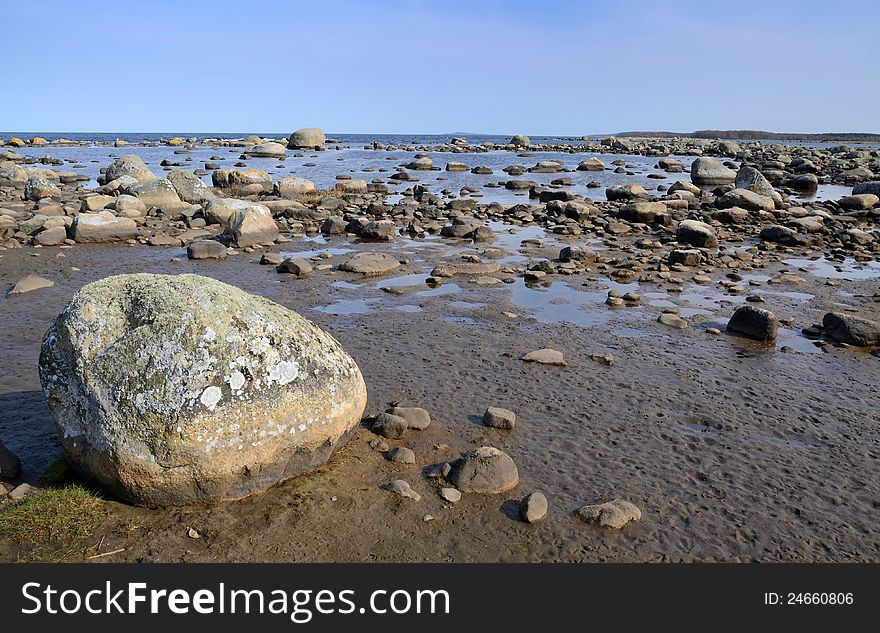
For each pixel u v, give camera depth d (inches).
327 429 97.6
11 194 467.2
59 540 84.4
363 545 86.1
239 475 90.5
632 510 92.6
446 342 165.2
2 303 191.8
